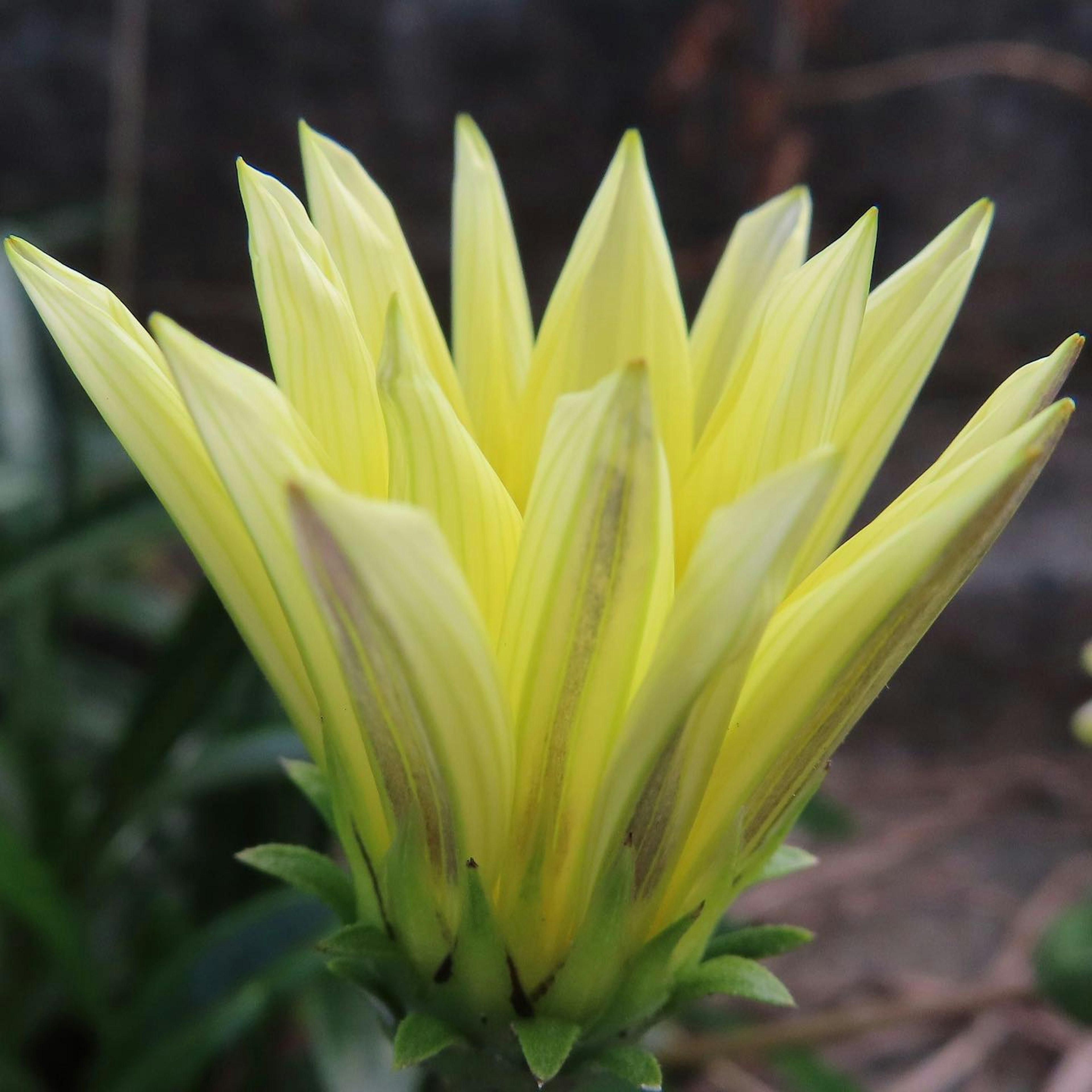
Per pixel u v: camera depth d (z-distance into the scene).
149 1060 0.24
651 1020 0.17
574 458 0.15
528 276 0.61
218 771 0.29
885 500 0.60
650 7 0.56
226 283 0.61
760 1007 0.41
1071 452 0.63
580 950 0.16
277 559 0.16
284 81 0.58
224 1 0.57
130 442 0.16
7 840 0.25
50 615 0.36
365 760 0.17
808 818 0.38
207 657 0.28
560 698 0.16
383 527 0.14
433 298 0.61
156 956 0.32
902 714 0.57
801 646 0.16
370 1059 0.27
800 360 0.16
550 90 0.58
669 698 0.15
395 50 0.58
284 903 0.26
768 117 0.51
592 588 0.16
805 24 0.51
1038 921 0.45
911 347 0.17
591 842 0.16
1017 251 0.61
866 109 0.58
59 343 0.16
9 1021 0.31
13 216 0.48
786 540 0.15
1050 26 0.57
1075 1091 0.38
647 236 0.17
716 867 0.17
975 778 0.54
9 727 0.34
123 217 0.49
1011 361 0.63
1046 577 0.55
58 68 0.58
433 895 0.16
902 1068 0.40
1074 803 0.53
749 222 0.18
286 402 0.16
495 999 0.17
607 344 0.17
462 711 0.15
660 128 0.57
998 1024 0.41
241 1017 0.24
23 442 0.35
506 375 0.18
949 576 0.16
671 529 0.16
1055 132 0.59
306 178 0.17
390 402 0.16
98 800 0.32
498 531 0.16
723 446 0.17
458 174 0.18
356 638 0.15
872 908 0.46
